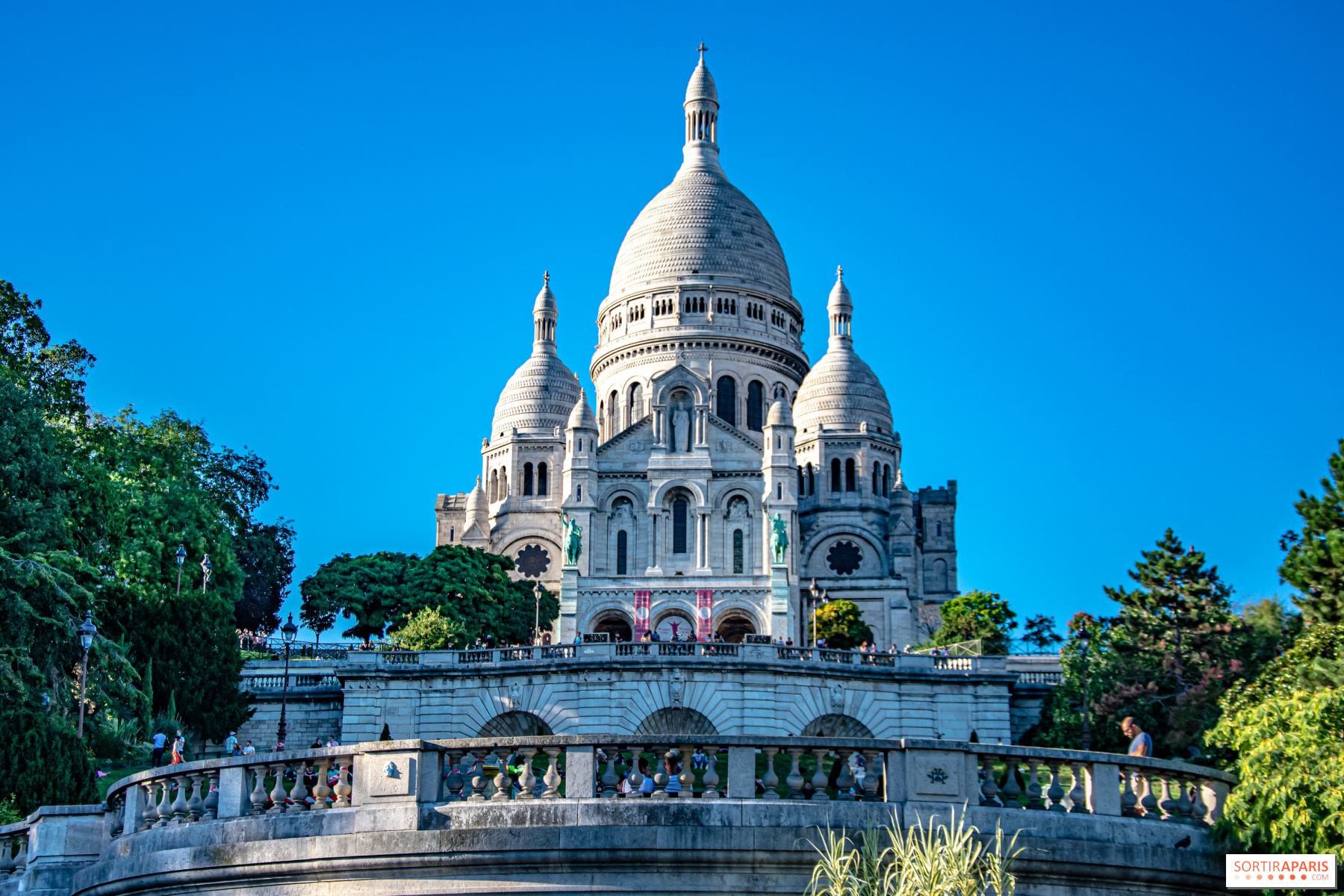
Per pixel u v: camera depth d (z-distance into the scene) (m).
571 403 149.38
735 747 27.19
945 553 145.75
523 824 26.48
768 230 155.88
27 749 40.19
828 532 136.25
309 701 73.00
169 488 84.94
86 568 62.09
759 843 26.11
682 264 148.75
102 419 86.50
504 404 149.12
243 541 112.81
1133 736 30.31
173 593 75.00
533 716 68.00
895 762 27.27
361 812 27.09
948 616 113.19
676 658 67.31
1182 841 27.52
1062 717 66.62
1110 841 27.05
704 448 125.69
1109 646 66.12
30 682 53.62
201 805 28.97
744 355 146.12
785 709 67.56
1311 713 28.64
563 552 123.25
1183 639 63.41
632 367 146.88
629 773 28.33
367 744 27.47
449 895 26.23
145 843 28.91
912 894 23.58
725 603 119.62
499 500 144.12
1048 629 112.38
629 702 66.94
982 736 69.31
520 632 116.00
